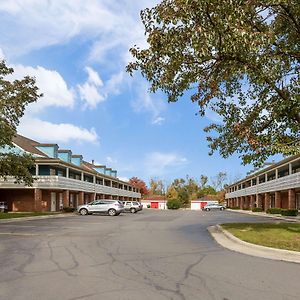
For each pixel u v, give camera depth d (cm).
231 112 1883
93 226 2386
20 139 4659
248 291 720
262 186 5575
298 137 1745
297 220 3178
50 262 1025
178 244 1434
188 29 1415
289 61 1650
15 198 4469
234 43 1363
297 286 760
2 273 879
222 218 3662
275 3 1429
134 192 8925
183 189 11112
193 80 1639
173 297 677
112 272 893
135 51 1548
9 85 2697
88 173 5491
